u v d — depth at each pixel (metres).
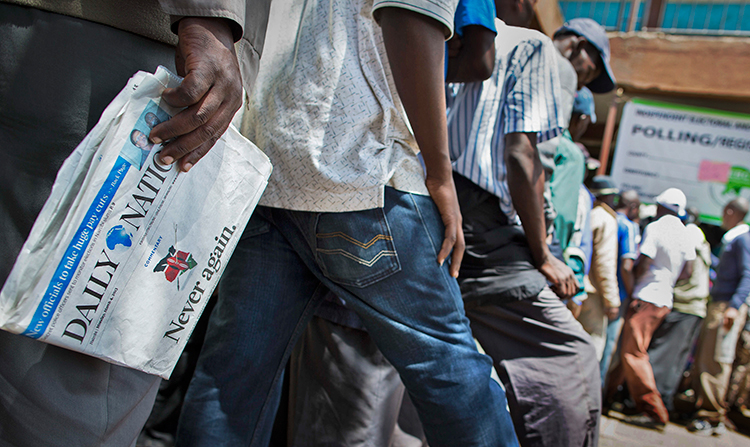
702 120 6.52
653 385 4.14
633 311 4.29
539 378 1.87
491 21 1.50
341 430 1.59
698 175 6.54
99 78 0.80
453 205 1.21
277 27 1.29
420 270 1.19
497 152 1.88
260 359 1.30
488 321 1.93
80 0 0.78
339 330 1.58
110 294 0.77
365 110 1.15
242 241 1.31
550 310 1.88
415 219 1.18
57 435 0.81
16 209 0.78
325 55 1.17
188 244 0.87
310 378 1.64
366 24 1.17
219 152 0.89
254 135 1.24
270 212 1.27
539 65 1.80
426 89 1.10
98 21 0.79
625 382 4.69
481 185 1.87
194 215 0.86
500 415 1.27
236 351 1.27
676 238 4.30
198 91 0.76
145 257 0.81
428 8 1.06
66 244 0.72
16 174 0.78
